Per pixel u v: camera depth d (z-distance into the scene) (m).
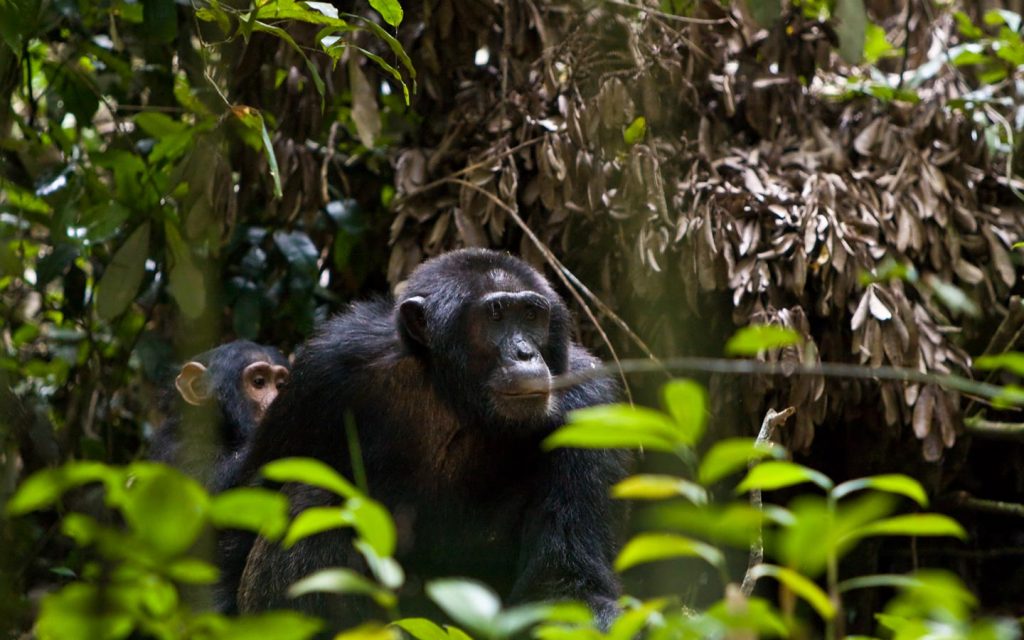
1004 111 13.96
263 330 14.43
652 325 12.31
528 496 10.11
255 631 4.24
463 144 12.90
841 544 4.92
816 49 13.14
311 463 4.44
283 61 12.77
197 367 12.55
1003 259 12.42
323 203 12.95
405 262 12.59
